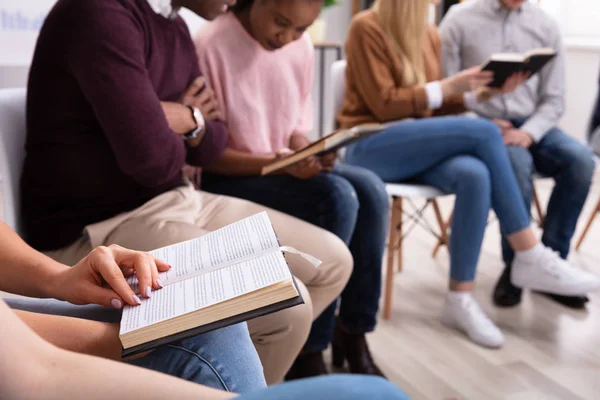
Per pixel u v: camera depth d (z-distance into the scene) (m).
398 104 2.01
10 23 1.87
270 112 1.75
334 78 2.27
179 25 1.41
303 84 1.81
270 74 1.71
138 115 1.17
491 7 2.38
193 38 1.68
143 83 1.19
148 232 1.20
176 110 1.34
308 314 1.19
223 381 0.71
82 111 1.20
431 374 1.74
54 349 0.52
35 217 1.23
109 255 0.78
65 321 0.73
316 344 1.58
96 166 1.22
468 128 1.92
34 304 0.85
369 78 2.04
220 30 1.64
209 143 1.44
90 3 1.15
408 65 2.03
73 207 1.24
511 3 2.33
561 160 2.27
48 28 1.19
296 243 1.36
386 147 1.99
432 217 3.25
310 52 1.80
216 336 0.74
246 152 1.70
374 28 2.04
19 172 1.23
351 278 1.67
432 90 1.99
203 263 0.78
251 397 0.43
